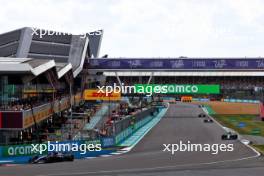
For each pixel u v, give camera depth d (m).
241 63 116.88
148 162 49.88
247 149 64.06
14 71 69.06
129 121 90.00
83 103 119.06
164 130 97.31
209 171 41.25
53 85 86.31
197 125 108.12
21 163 53.62
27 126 65.69
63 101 95.44
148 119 121.19
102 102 122.75
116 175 38.59
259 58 117.75
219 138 80.75
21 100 76.06
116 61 123.12
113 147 70.00
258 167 44.16
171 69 119.81
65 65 101.81
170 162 49.66
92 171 41.66
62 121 87.56
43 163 52.69
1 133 65.00
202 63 118.31
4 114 63.25
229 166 45.25
